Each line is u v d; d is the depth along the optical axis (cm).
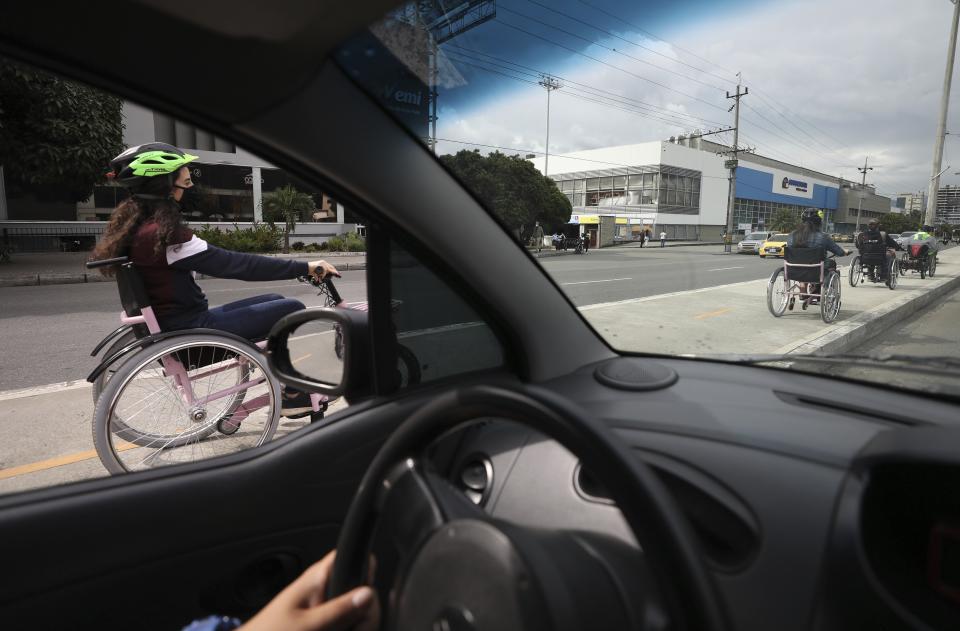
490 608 48
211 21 73
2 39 73
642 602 58
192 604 110
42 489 100
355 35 87
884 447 79
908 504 73
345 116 103
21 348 528
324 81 98
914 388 112
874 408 104
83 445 296
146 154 226
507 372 141
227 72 84
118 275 234
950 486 70
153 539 104
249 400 258
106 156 1158
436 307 136
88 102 1109
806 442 89
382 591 58
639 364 140
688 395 118
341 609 56
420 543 55
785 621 66
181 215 238
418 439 61
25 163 1088
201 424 248
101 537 99
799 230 500
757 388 121
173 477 110
